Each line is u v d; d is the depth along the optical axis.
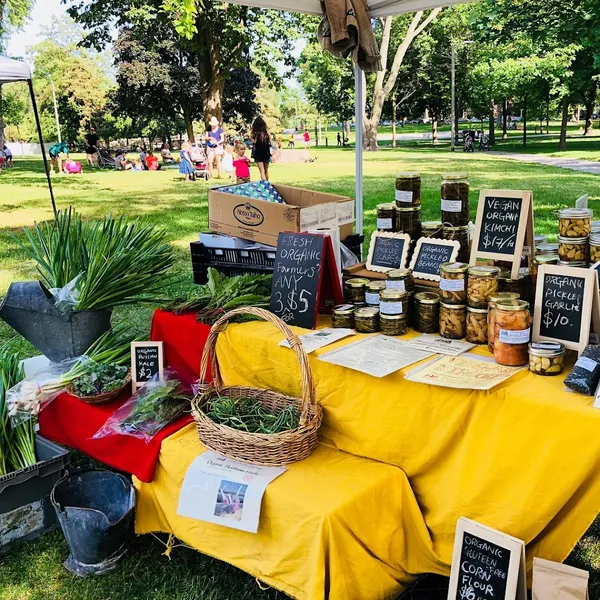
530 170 14.71
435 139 35.19
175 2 12.81
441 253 2.43
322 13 3.36
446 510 2.01
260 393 2.41
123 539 2.41
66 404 2.76
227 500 2.06
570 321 1.91
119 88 27.61
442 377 1.91
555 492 1.74
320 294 2.60
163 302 3.07
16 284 3.04
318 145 42.41
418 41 32.22
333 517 1.87
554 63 21.16
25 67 6.88
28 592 2.31
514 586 1.67
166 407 2.48
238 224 3.14
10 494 2.51
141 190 14.02
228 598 2.23
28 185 15.75
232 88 28.16
